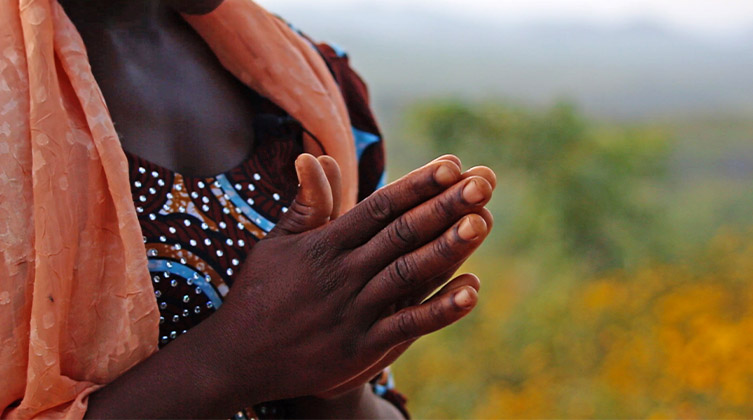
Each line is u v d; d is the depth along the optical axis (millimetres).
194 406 1112
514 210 6590
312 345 1074
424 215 1002
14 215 1109
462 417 4535
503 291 5652
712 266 5824
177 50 1450
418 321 1023
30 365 1109
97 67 1330
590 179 6215
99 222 1174
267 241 1138
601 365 4652
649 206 6293
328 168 1137
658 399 4129
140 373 1144
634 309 5031
